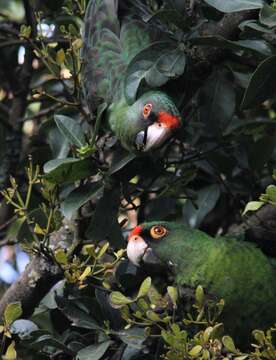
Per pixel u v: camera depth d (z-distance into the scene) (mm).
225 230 10164
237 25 8320
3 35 10797
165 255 8445
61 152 8906
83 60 8969
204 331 7332
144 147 8836
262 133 9453
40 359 8445
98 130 8445
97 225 8297
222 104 9008
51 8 10156
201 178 9750
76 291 8469
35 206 9484
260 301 8117
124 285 8578
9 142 10195
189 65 8641
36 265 8562
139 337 7785
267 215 8555
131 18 9773
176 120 8859
